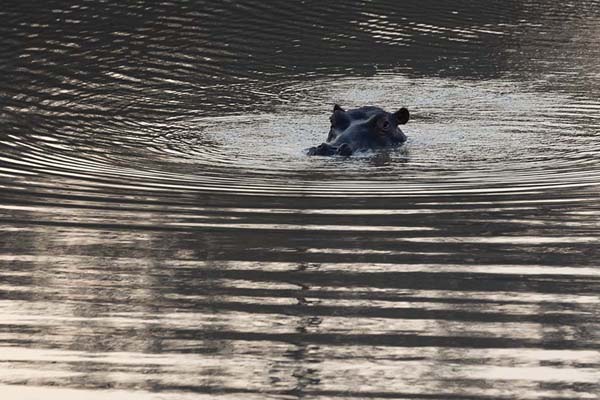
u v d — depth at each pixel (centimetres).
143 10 9638
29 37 8812
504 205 4947
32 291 3859
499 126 6775
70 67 8112
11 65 8125
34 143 6200
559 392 3119
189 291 3869
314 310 3697
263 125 6819
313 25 9438
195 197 5069
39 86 7612
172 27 9200
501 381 3184
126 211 4825
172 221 4675
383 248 4328
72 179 5378
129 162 5794
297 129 6712
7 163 5691
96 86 7650
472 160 5897
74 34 8925
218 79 7975
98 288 3894
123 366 3281
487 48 8962
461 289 3884
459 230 4559
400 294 3844
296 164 5784
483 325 3572
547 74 8225
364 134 6194
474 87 7888
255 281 3966
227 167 5706
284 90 7806
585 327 3550
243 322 3603
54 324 3581
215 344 3434
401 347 3416
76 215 4759
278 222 4672
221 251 4288
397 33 9300
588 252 4262
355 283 3947
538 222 4681
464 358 3334
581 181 5391
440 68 8431
